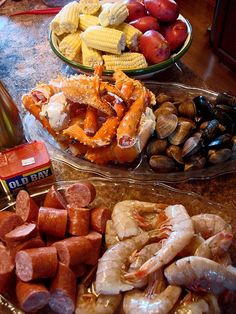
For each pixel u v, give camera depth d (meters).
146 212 0.52
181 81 0.77
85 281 0.47
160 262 0.45
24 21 0.95
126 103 0.59
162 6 0.73
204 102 0.62
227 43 0.90
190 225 0.48
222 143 0.56
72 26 0.74
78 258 0.46
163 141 0.58
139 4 0.76
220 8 0.88
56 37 0.77
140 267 0.45
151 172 0.58
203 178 0.58
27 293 0.42
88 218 0.50
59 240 0.48
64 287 0.43
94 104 0.58
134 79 0.67
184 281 0.44
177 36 0.74
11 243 0.46
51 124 0.59
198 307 0.42
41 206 0.52
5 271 0.45
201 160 0.56
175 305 0.43
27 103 0.62
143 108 0.59
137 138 0.56
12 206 0.54
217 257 0.47
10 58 0.84
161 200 0.55
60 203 0.51
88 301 0.44
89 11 0.75
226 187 0.58
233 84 0.88
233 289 0.44
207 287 0.44
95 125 0.58
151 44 0.69
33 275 0.42
